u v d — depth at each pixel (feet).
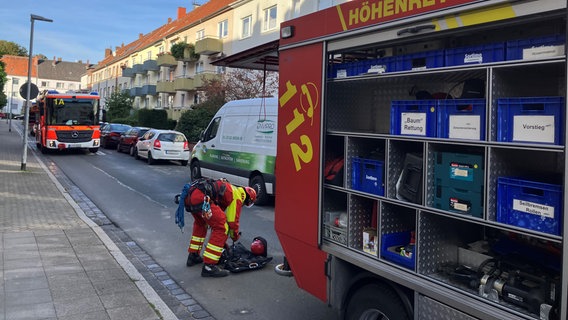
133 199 36.88
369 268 10.89
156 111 125.39
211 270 18.80
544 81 9.16
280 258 21.66
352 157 11.85
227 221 19.20
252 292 17.31
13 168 51.57
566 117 7.25
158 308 15.01
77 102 73.67
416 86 11.89
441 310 9.29
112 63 221.87
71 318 14.07
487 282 9.07
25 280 17.13
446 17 9.18
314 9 75.20
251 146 35.47
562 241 7.29
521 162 9.06
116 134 86.69
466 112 9.07
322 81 12.16
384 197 10.78
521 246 9.87
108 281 17.33
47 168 54.60
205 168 41.39
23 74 331.16
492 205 8.60
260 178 34.37
